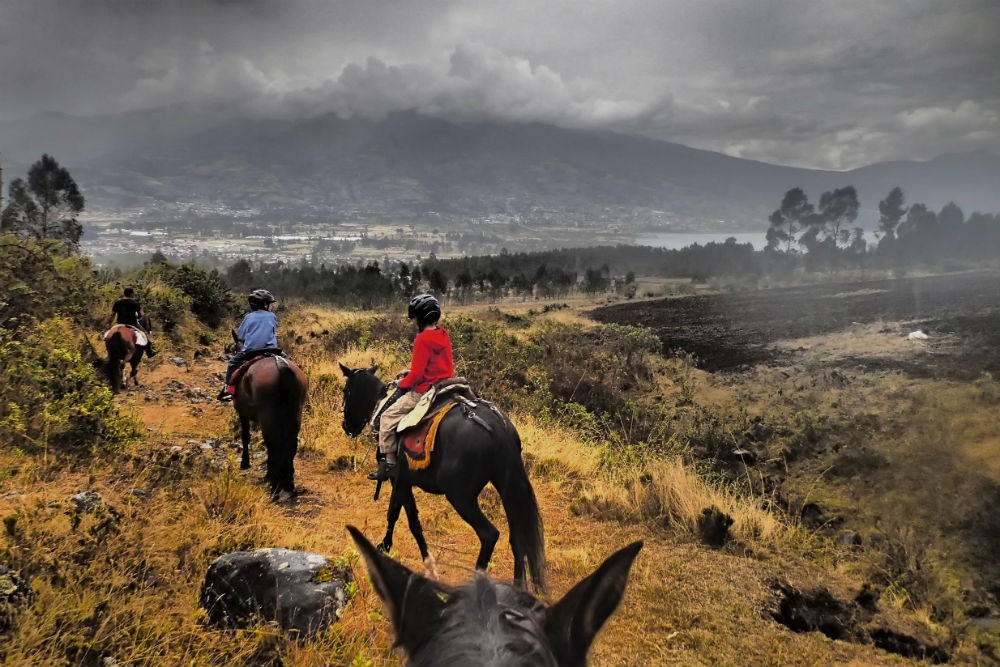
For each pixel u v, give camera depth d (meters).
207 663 4.14
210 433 10.88
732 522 7.97
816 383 18.91
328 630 4.48
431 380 5.91
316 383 13.30
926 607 7.52
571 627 1.27
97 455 7.62
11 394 8.41
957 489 10.84
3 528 5.08
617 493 8.76
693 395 18.11
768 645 5.52
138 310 13.84
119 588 4.68
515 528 5.20
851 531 10.16
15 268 13.74
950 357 20.69
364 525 7.34
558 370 16.94
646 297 83.25
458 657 0.98
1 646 3.71
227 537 5.84
